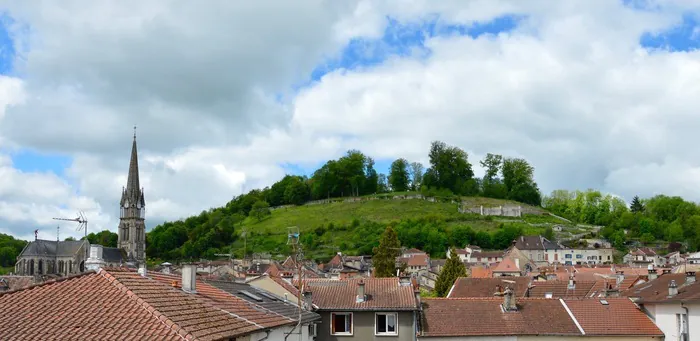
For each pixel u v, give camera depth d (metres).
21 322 24.36
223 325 26.19
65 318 24.45
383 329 50.59
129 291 26.14
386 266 135.25
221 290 37.31
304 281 54.34
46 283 27.72
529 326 50.44
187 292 30.80
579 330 49.41
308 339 45.75
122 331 23.20
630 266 161.88
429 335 49.62
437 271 182.62
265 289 48.34
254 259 194.12
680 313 45.41
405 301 50.94
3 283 66.44
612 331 48.84
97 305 25.30
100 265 30.72
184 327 23.50
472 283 75.88
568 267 152.38
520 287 73.25
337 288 53.66
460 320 51.62
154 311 24.47
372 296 52.03
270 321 32.22
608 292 60.66
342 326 50.72
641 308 51.84
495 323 51.03
